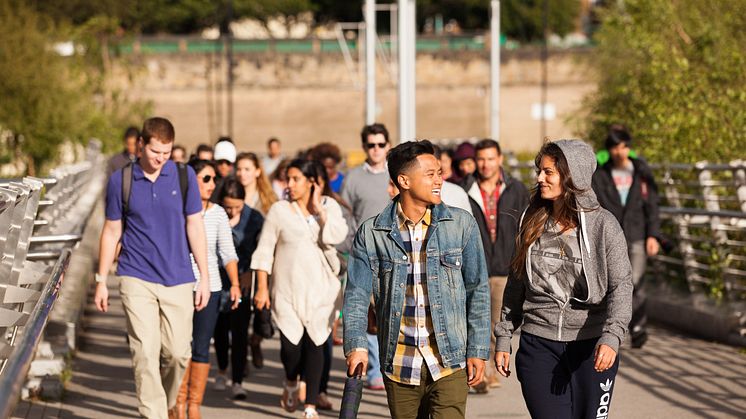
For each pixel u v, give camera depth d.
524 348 7.70
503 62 80.81
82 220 16.72
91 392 13.35
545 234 7.57
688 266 19.27
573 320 7.54
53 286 7.94
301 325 11.77
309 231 11.86
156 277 10.39
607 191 15.98
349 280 7.76
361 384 8.16
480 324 7.69
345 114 79.56
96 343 17.05
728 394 12.89
